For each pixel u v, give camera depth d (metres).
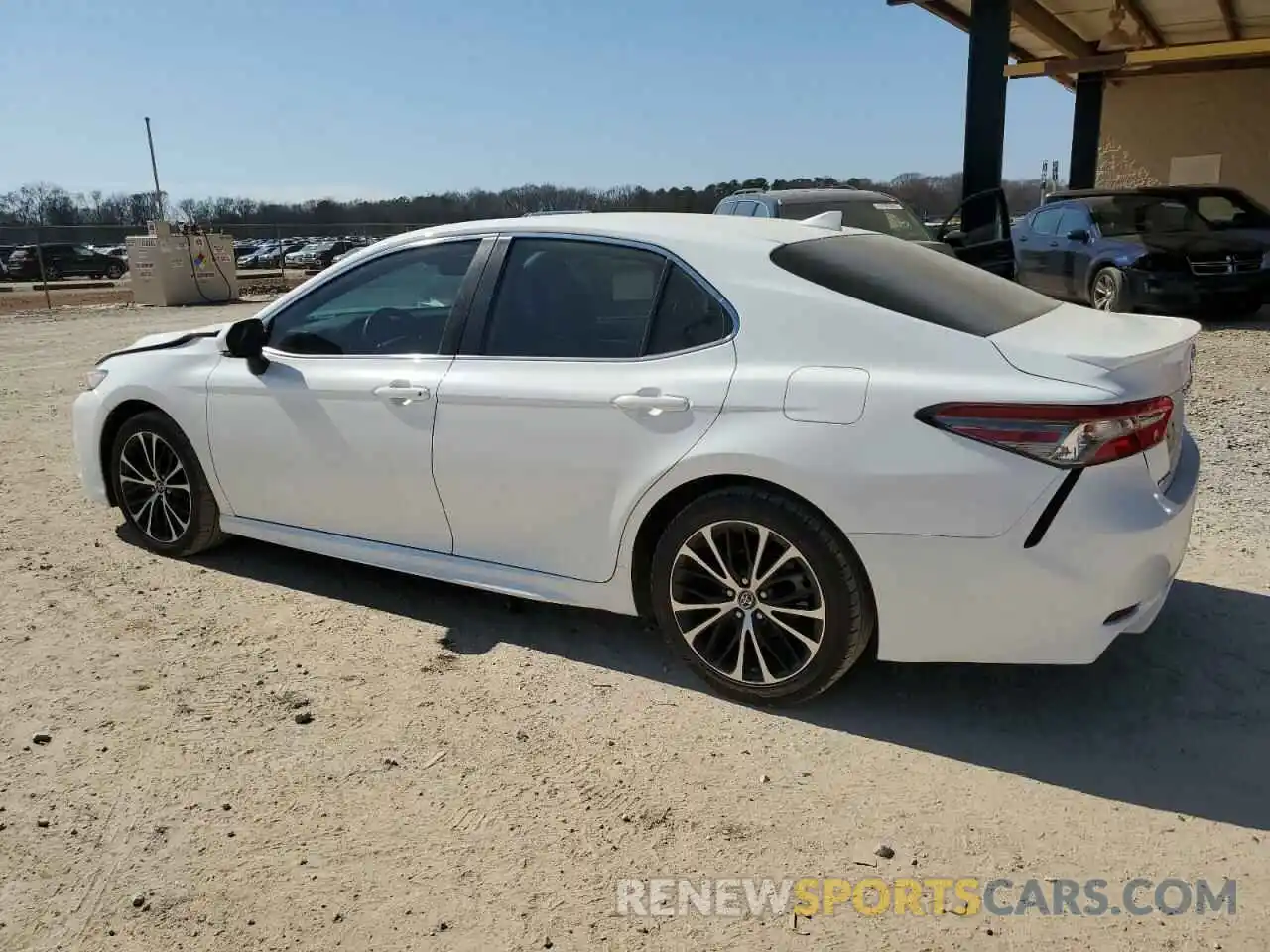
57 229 23.23
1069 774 3.04
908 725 3.33
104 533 5.30
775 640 3.37
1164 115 17.78
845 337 3.21
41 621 4.16
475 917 2.47
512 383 3.66
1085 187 18.08
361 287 4.20
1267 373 8.73
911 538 3.02
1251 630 3.92
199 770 3.09
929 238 10.52
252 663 3.79
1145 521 2.93
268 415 4.28
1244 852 2.67
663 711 3.43
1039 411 2.88
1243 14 15.20
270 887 2.58
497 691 3.57
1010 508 2.91
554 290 3.74
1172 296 11.20
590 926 2.44
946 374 3.03
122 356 4.96
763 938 2.40
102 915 2.48
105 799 2.95
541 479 3.62
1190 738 3.21
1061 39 15.58
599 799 2.93
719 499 3.30
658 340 3.50
